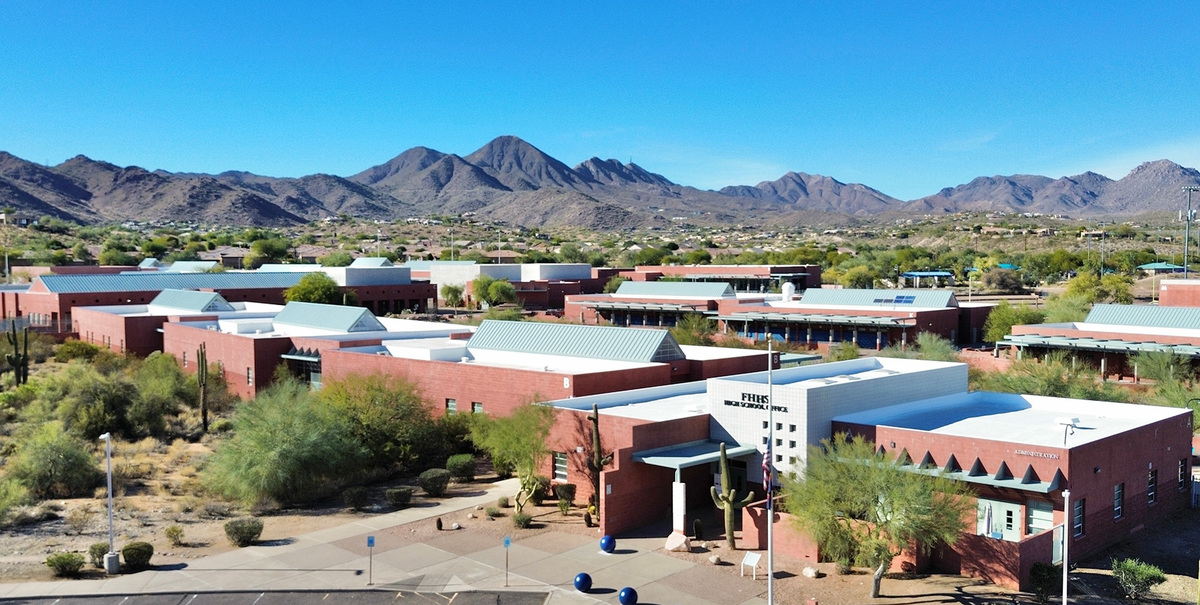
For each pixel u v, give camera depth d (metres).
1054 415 44.94
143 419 56.50
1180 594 31.47
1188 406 53.88
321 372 64.88
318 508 42.16
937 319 92.88
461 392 54.31
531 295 147.12
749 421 41.53
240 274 125.50
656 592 30.81
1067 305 101.31
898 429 39.09
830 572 32.66
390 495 41.75
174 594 30.52
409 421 49.75
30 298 112.31
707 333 94.06
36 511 39.84
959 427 41.28
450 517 40.03
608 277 164.12
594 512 38.81
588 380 48.38
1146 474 40.22
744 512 35.91
